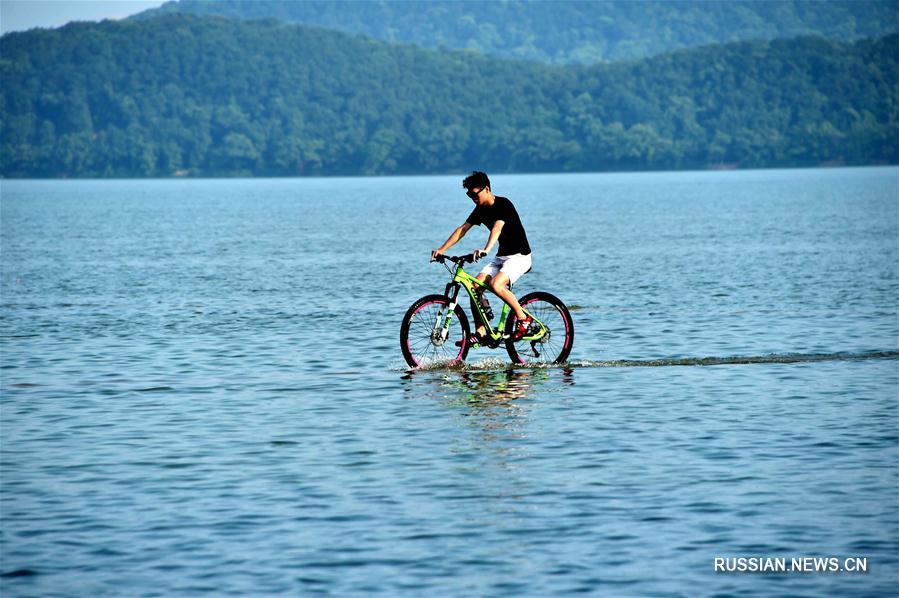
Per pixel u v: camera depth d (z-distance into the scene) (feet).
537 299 119.55
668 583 56.70
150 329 155.12
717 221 481.46
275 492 72.08
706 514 66.74
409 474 75.87
